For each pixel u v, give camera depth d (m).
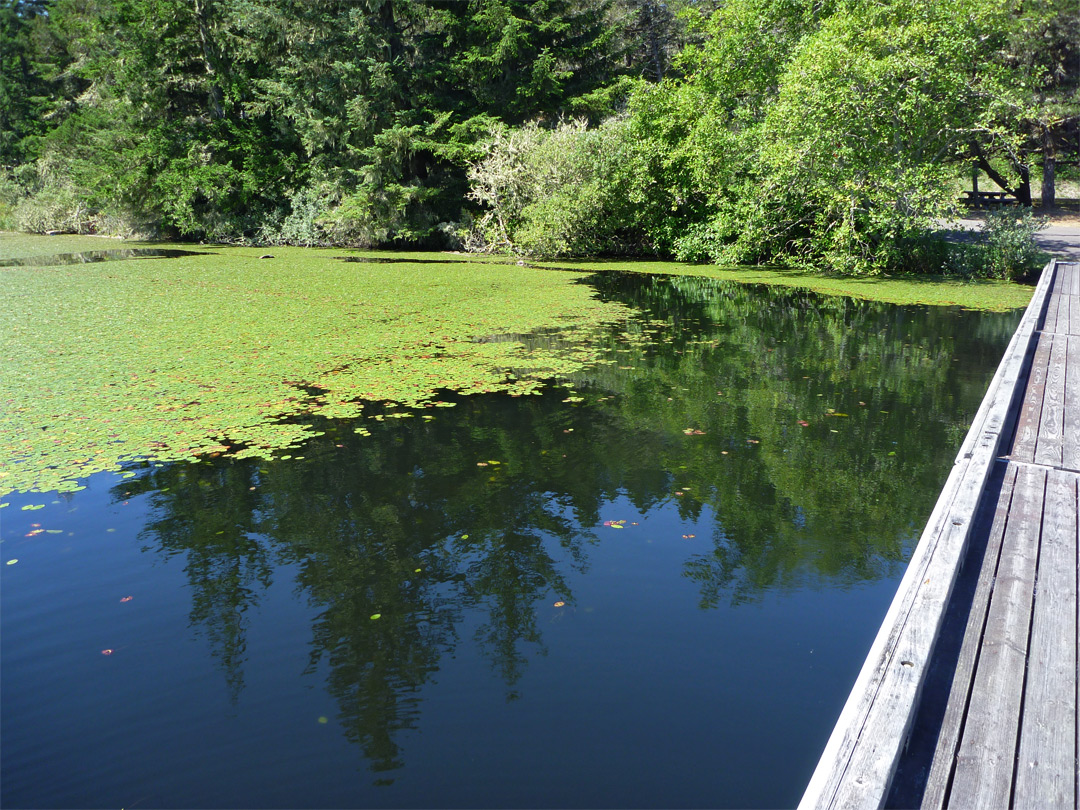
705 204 18.78
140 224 28.70
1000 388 5.16
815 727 2.76
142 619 3.54
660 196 19.62
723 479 5.29
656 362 8.72
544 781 2.50
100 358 8.54
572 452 5.82
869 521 4.62
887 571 4.00
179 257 21.41
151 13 25.52
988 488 3.91
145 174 26.75
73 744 2.70
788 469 5.46
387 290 14.23
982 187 36.78
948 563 2.80
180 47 26.17
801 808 1.76
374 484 5.19
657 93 18.97
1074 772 1.96
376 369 8.23
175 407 6.78
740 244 16.95
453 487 5.14
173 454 5.70
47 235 31.81
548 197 20.20
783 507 4.82
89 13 37.69
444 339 9.84
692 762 2.58
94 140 28.59
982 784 1.92
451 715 2.85
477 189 22.67
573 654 3.24
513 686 3.02
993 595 2.85
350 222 24.28
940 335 10.10
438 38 25.42
